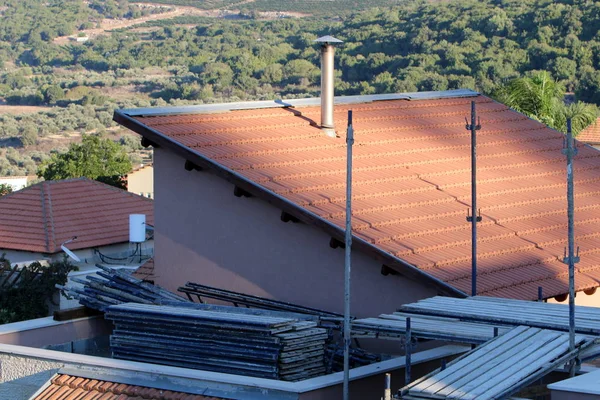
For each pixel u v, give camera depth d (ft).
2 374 53.78
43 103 470.80
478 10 330.75
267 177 58.90
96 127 408.67
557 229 62.49
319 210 56.49
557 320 42.57
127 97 449.89
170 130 62.75
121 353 52.24
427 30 333.42
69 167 206.49
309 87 385.29
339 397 46.06
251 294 60.95
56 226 120.37
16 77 521.24
